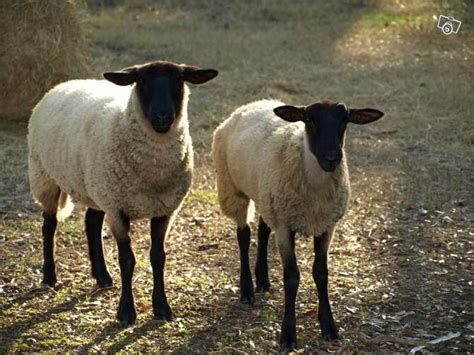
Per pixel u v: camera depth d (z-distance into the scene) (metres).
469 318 8.00
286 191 7.45
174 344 7.55
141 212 8.00
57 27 15.58
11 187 12.33
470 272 9.22
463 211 11.45
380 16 27.77
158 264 8.15
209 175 13.20
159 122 7.48
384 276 9.20
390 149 14.47
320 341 7.58
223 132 9.05
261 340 7.57
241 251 8.74
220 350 7.36
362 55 22.08
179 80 7.76
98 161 7.97
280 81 18.78
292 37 24.50
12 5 15.23
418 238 10.42
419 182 12.73
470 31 20.56
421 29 24.02
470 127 15.49
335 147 7.07
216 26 26.56
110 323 8.03
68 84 9.44
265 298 8.72
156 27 25.86
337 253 9.96
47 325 7.98
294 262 7.59
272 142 7.89
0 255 9.83
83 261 9.77
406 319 8.04
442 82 17.95
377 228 10.85
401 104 17.22
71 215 11.27
